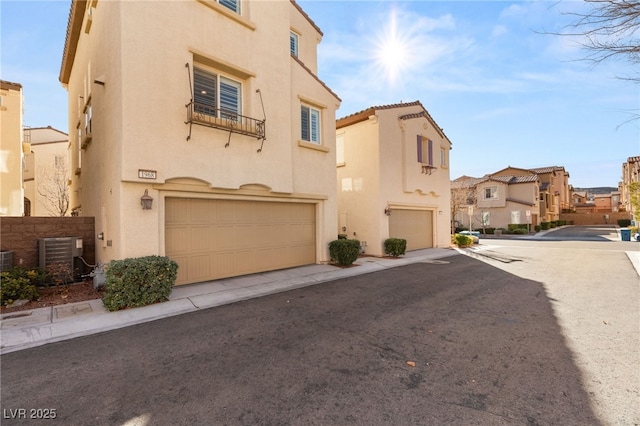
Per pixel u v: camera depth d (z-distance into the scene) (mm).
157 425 2770
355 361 4008
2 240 7422
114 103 7227
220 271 8805
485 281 8992
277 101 9812
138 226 7047
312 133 11531
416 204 16125
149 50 7234
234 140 8719
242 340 4719
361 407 3021
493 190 34969
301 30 13367
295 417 2865
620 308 6285
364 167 14414
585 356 4109
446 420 2814
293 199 10594
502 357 4102
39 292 7109
